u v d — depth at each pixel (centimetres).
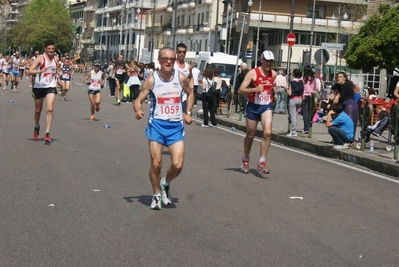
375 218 968
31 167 1265
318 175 1363
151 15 10819
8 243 754
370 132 1906
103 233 810
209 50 8288
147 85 945
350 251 778
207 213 941
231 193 1097
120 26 11806
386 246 811
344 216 969
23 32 12788
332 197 1115
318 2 7362
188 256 724
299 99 2038
